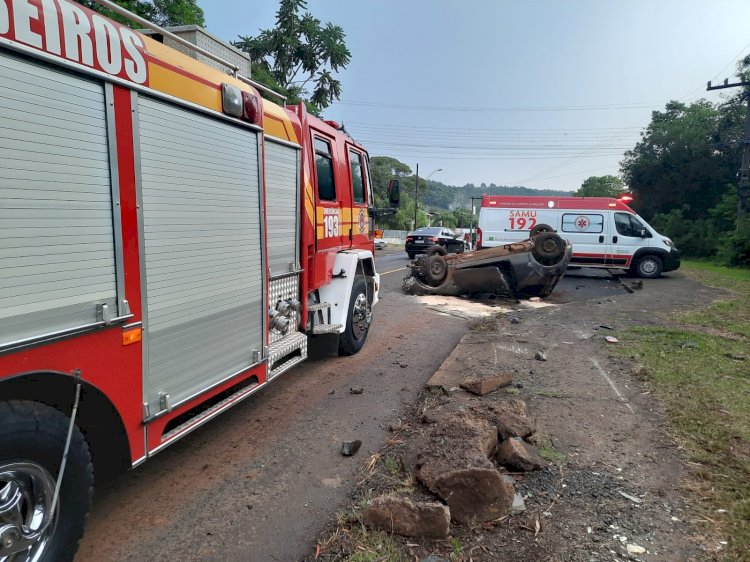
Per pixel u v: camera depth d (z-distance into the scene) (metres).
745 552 2.63
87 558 2.77
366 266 7.32
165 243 2.98
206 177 3.39
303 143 5.21
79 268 2.39
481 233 17.16
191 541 2.92
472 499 2.99
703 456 3.65
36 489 2.27
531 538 2.79
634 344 6.98
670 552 2.65
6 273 2.04
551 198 16.98
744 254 21.80
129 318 2.70
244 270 3.90
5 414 2.11
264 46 19.72
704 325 8.48
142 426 2.86
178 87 3.08
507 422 3.97
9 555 2.15
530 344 7.10
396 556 2.66
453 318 9.66
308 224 5.32
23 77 2.11
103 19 2.55
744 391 4.98
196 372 3.33
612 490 3.25
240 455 3.99
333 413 4.84
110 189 2.56
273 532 3.00
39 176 2.18
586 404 4.70
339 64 20.25
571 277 17.73
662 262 16.78
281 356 4.52
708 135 31.00
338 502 3.31
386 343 7.61
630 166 34.09
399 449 3.94
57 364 2.30
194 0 12.73
